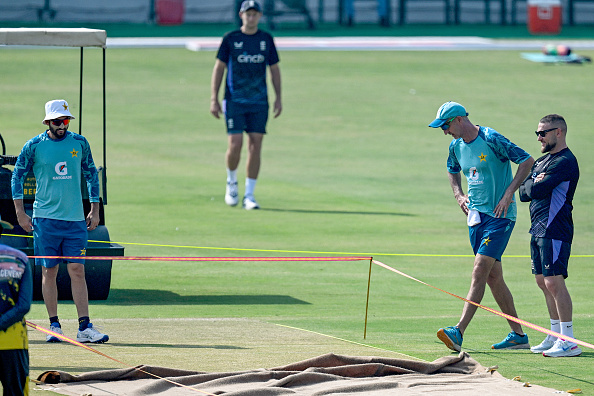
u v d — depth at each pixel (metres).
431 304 36.16
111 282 38.72
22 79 103.06
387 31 153.50
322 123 88.62
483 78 111.94
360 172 70.12
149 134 82.44
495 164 28.20
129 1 160.12
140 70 111.44
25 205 35.03
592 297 37.47
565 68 120.19
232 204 58.09
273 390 22.02
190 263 43.09
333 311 34.34
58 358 25.39
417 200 61.03
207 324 31.09
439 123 28.34
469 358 25.53
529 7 155.75
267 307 34.78
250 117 57.34
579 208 58.69
